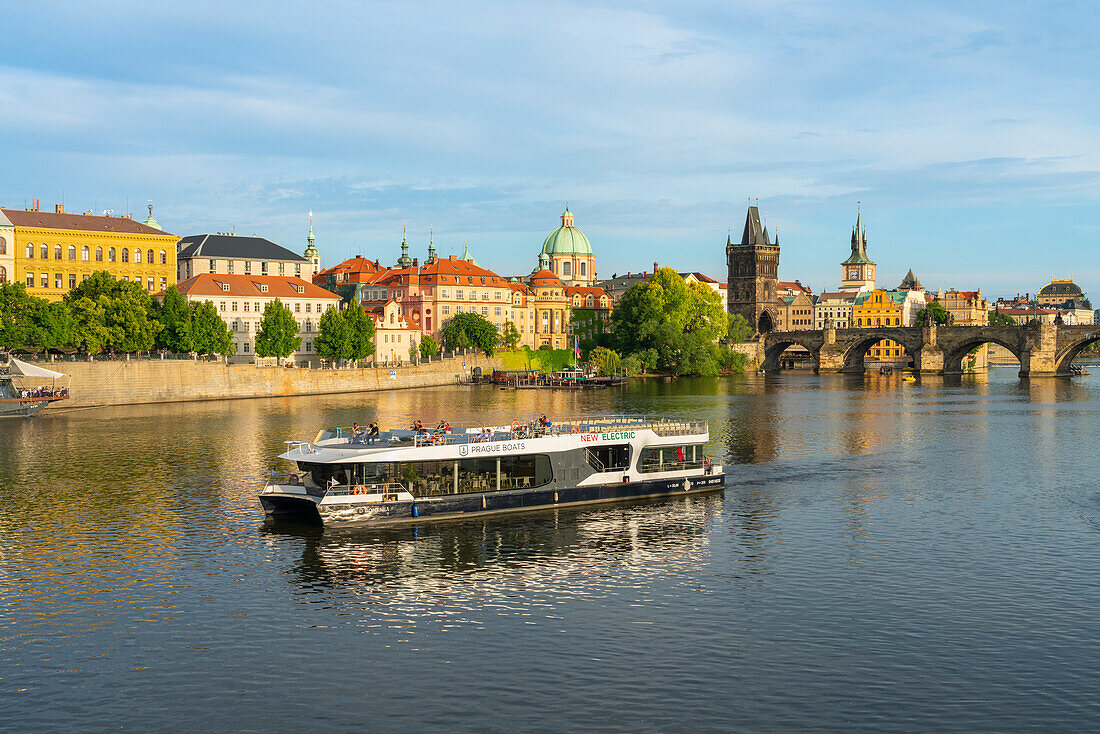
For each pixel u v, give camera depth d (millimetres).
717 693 42719
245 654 47031
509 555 63281
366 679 44219
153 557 62656
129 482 86688
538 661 46094
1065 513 76250
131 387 164375
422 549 64438
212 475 90250
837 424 139375
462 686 43438
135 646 48000
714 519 73562
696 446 84938
